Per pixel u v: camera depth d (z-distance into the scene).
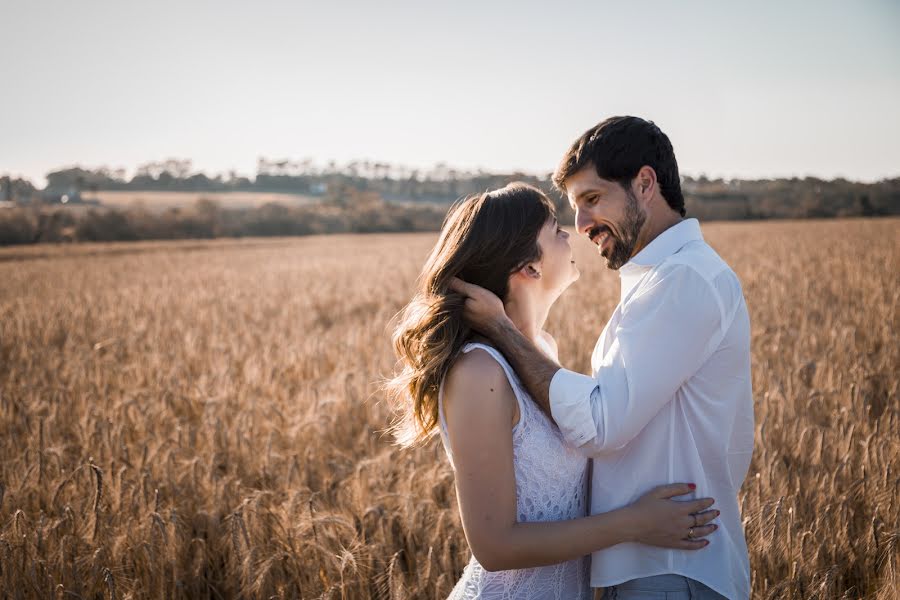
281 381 5.59
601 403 1.37
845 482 2.96
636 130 1.49
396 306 11.87
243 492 3.21
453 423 1.38
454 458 1.39
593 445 1.37
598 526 1.38
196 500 3.21
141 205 74.50
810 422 3.84
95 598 2.52
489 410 1.36
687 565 1.45
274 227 73.12
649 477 1.49
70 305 13.26
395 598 2.27
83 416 4.70
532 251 1.49
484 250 1.47
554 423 1.48
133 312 11.65
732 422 1.50
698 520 1.43
